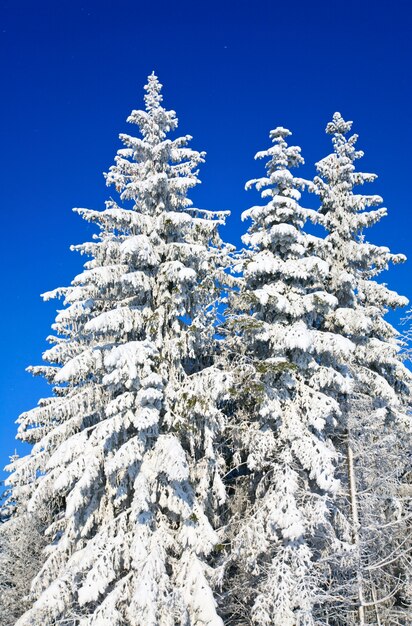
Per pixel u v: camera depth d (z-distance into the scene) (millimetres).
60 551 14680
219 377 14516
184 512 13773
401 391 19781
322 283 19141
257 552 13789
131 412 14453
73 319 16234
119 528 13688
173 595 12414
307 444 14297
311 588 13547
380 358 18359
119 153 16969
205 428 14781
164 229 15875
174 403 15211
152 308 16031
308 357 16078
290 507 13250
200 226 16141
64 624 13469
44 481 15156
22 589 18141
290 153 17844
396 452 15781
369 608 15297
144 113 16938
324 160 21547
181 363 17219
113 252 15906
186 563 13336
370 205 20453
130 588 13023
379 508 15609
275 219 17078
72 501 13359
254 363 15898
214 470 15219
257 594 15148
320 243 17375
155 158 16562
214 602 12547
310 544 15539
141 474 13852
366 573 14188
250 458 15000
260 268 16234
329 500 14531
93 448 14258
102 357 15250
